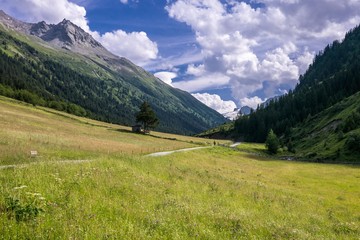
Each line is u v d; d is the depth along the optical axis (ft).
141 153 177.68
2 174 45.09
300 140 563.48
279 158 435.12
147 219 33.78
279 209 70.33
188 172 116.06
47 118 374.84
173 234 30.12
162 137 450.71
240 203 68.28
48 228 25.62
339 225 58.80
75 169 58.59
